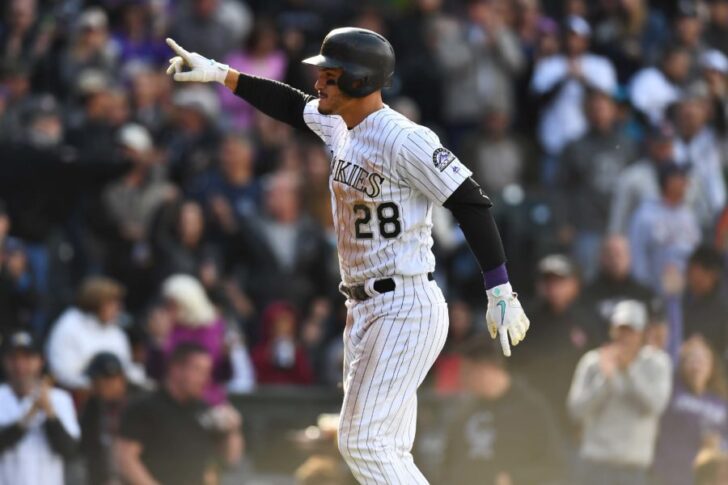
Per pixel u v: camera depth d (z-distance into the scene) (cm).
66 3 5406
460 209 1903
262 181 4709
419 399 3822
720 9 5966
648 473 3544
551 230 4731
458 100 5288
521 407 3372
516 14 5547
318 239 4500
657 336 3906
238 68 5203
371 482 1966
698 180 4894
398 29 5519
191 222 4338
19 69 4903
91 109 4581
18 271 3975
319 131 2097
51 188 4188
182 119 4788
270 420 3844
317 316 4309
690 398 3569
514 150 5009
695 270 4072
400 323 1939
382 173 1916
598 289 4059
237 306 4334
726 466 3209
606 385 3509
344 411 1984
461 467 3388
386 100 5312
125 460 3272
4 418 3253
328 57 1922
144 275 4297
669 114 4991
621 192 4691
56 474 3281
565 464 3381
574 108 5188
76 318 3747
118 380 3384
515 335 1905
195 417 3331
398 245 1936
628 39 5659
